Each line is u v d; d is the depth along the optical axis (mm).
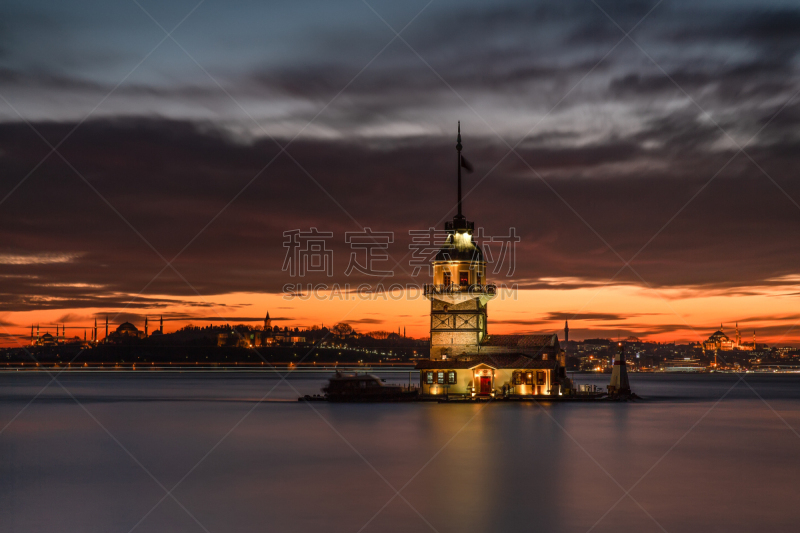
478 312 126750
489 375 126438
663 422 97312
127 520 45844
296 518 45969
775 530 43469
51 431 90250
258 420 101562
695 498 51000
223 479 57656
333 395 139625
